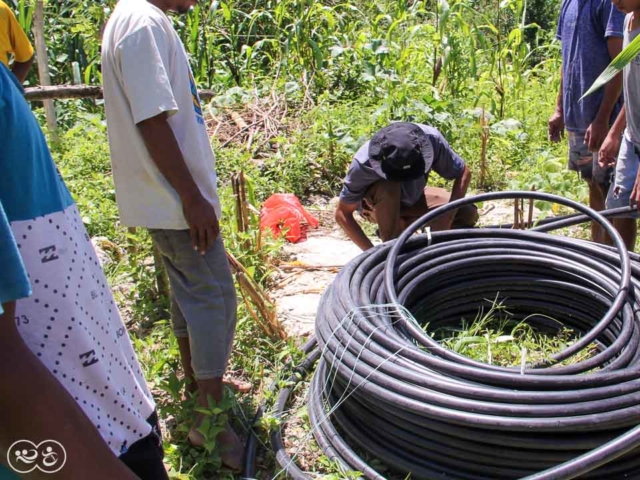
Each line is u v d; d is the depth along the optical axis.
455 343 3.27
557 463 2.31
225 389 2.94
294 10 8.65
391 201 3.79
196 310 2.59
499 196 3.34
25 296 1.01
